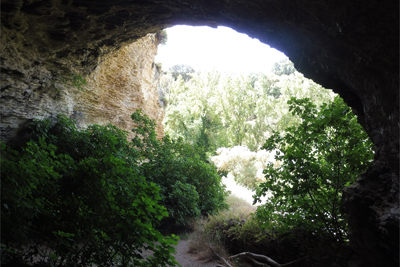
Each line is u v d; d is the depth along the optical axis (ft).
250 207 32.37
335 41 10.98
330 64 12.79
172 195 27.25
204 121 82.28
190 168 32.07
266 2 12.42
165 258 9.82
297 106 17.21
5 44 16.93
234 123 86.12
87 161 11.53
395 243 9.39
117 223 10.14
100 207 10.96
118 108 36.52
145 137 31.04
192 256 20.45
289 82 82.02
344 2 9.12
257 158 56.13
